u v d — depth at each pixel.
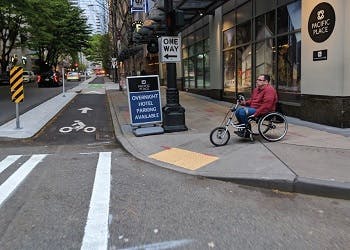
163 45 11.16
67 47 59.50
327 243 4.50
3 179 7.29
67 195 6.29
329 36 10.40
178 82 29.72
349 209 5.57
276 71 13.65
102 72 130.38
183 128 11.34
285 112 12.98
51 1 37.81
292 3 12.41
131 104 11.33
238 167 7.36
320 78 10.84
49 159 8.92
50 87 40.81
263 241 4.55
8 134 11.94
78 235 4.78
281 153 8.04
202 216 5.33
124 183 6.92
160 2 18.19
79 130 13.14
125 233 4.81
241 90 17.11
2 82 46.34
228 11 18.17
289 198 6.05
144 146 9.77
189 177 7.24
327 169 6.81
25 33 46.75
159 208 5.65
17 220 5.27
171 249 4.38
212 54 20.45
